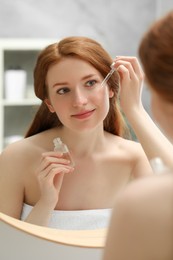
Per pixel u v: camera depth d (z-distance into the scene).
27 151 1.00
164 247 0.46
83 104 0.89
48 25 2.84
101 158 1.03
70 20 2.88
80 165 1.01
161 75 0.47
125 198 0.48
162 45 0.47
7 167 0.99
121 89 0.94
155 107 0.51
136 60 0.93
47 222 0.93
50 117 1.05
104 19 2.94
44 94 0.96
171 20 0.47
